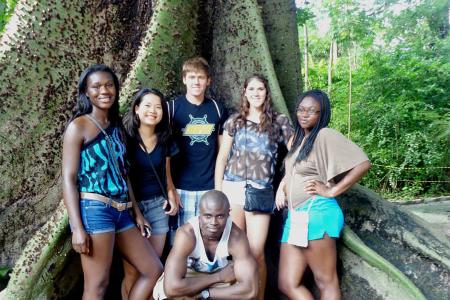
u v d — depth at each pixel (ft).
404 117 38.58
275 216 13.83
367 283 12.26
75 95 14.78
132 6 15.61
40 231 12.12
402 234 13.48
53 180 14.60
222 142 12.71
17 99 14.32
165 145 12.19
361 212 14.11
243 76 14.82
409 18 44.78
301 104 11.60
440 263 12.79
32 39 14.39
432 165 37.09
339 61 62.28
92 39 15.12
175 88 14.56
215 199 10.32
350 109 42.01
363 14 45.06
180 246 10.69
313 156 11.54
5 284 13.73
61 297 12.20
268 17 16.87
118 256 13.33
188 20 14.76
